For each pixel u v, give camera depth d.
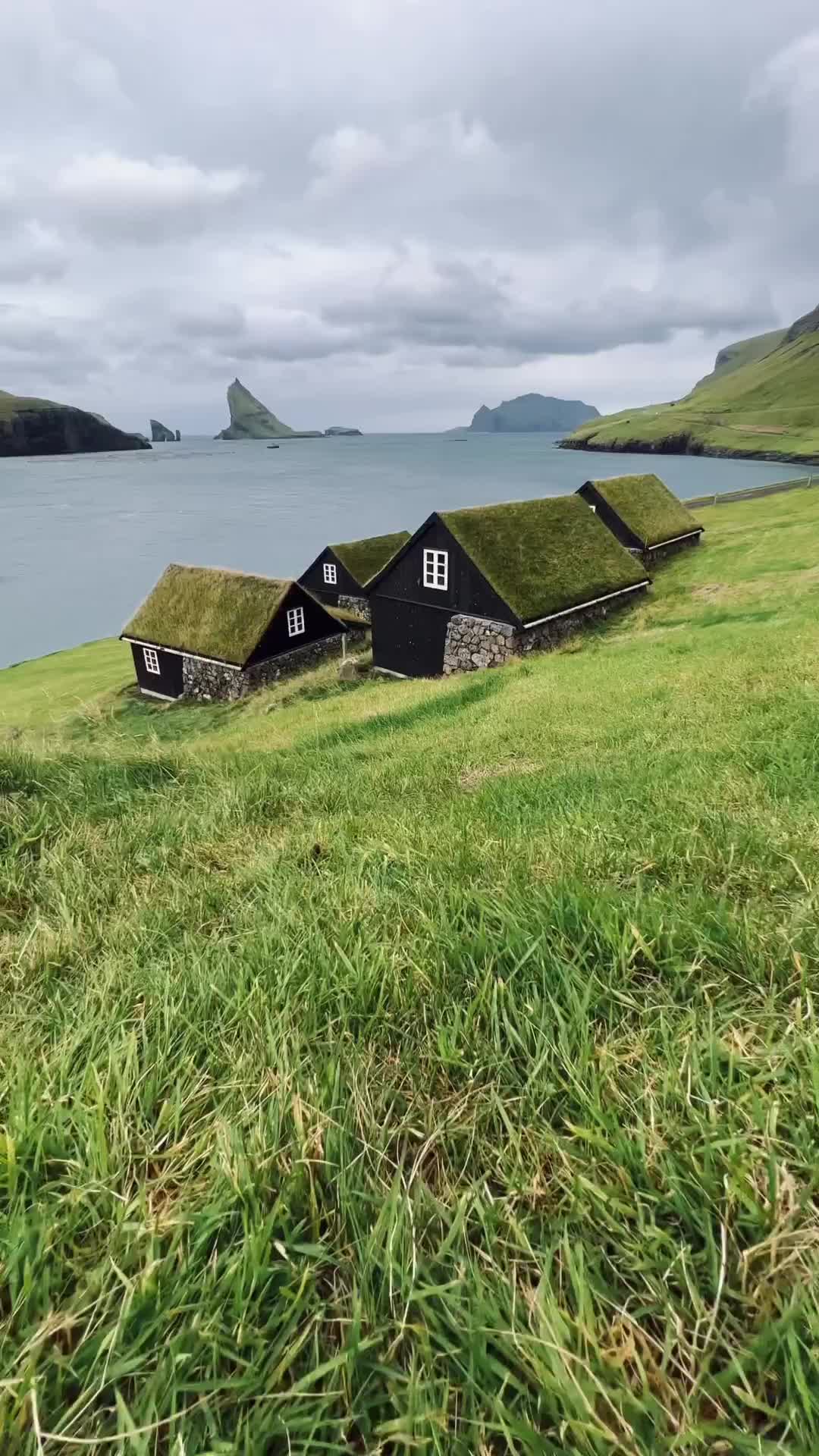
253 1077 1.71
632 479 42.72
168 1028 1.90
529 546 29.34
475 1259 1.26
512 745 9.71
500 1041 1.85
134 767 6.58
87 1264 1.24
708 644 18.56
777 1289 1.11
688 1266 1.18
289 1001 2.05
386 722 15.40
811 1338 1.03
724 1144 1.29
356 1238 1.28
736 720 8.79
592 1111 1.47
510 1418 0.96
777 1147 1.35
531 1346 1.06
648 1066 1.61
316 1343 1.10
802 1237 1.16
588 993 1.86
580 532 31.88
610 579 30.25
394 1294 1.18
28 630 53.84
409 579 29.86
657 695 12.08
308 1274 1.15
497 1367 1.03
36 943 2.97
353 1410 1.04
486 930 2.31
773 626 19.34
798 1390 0.97
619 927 2.26
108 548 87.94
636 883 2.87
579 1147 1.44
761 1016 1.75
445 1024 1.93
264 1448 0.97
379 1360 1.10
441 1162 1.51
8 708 32.16
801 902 2.32
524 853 3.47
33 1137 1.46
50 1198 1.37
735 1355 1.04
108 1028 1.90
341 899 2.96
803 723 7.46
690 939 2.19
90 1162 1.40
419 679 29.86
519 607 26.41
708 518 52.50
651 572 37.56
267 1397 1.00
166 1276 1.17
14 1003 2.43
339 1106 1.58
